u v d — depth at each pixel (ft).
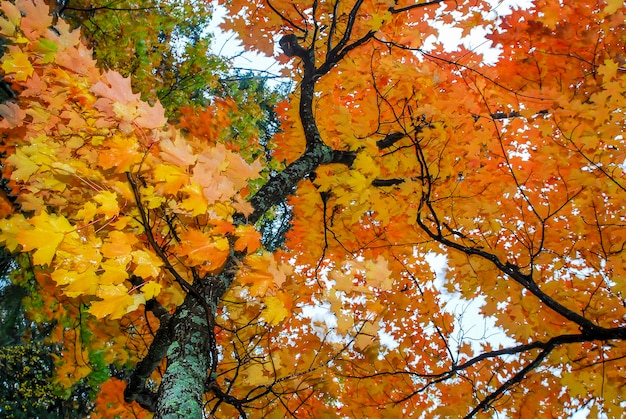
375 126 13.19
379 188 12.66
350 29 12.50
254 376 9.17
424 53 12.39
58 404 22.77
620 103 10.28
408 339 14.51
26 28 5.63
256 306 9.81
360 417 12.29
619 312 11.37
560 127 11.16
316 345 9.58
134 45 16.65
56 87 6.05
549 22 11.74
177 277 6.66
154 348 7.83
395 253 14.53
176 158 5.67
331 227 14.32
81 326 11.27
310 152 10.98
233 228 6.17
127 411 10.22
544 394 12.32
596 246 11.92
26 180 6.40
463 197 12.85
